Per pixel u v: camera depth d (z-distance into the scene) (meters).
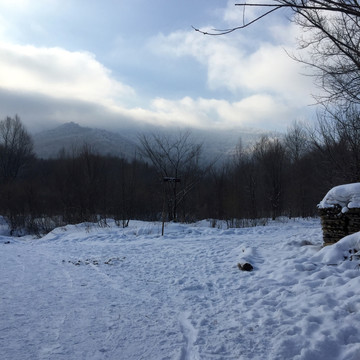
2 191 32.31
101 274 7.83
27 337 4.17
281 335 4.07
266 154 33.34
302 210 32.06
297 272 6.66
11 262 9.38
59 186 32.03
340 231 8.09
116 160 34.53
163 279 7.29
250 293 5.98
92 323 4.67
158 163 24.45
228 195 30.33
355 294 5.05
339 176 15.62
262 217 28.27
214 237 13.80
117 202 25.38
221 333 4.28
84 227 19.95
